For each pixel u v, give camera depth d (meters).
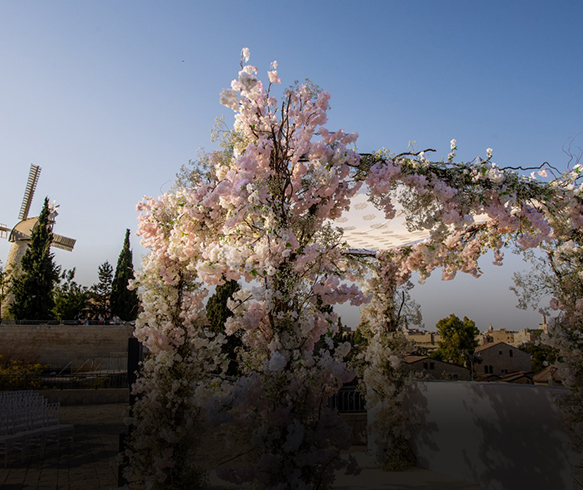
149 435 5.50
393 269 8.01
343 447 4.35
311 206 4.91
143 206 5.91
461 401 6.66
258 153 4.77
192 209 5.25
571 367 4.91
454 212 4.94
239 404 4.19
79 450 8.49
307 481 4.14
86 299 35.50
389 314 7.89
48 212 30.16
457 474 6.68
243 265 4.48
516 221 5.36
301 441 3.96
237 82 4.74
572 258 5.50
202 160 5.62
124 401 15.32
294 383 4.15
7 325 24.77
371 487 6.29
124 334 26.31
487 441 6.18
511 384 6.05
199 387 5.08
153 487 5.34
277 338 4.32
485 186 5.11
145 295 5.89
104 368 24.02
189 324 5.86
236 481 4.16
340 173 4.80
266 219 4.47
